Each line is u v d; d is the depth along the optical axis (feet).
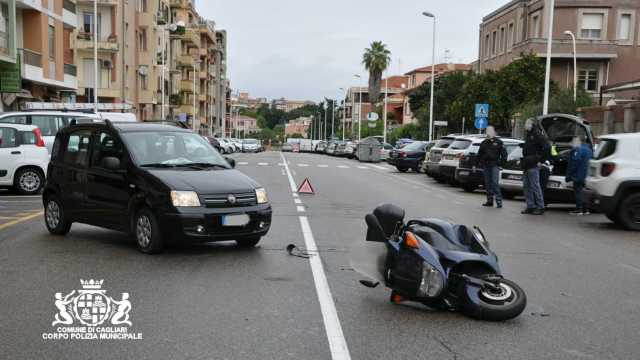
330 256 29.66
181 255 29.14
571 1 154.40
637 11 155.02
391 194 63.98
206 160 32.60
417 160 104.88
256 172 94.89
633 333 19.29
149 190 28.84
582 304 22.61
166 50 216.33
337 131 490.90
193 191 28.48
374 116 256.93
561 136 57.98
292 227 38.55
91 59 154.30
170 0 238.07
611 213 42.55
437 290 20.13
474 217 46.68
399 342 17.84
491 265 20.56
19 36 108.47
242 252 30.17
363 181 81.61
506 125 137.39
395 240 21.95
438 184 82.02
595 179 43.45
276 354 16.62
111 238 33.45
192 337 17.89
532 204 50.06
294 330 18.67
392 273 21.42
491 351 17.31
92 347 17.04
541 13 156.66
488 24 188.55
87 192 32.32
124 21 166.09
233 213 28.89
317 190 65.51
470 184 70.59
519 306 19.94
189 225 27.99
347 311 20.81
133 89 178.70
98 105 85.92
